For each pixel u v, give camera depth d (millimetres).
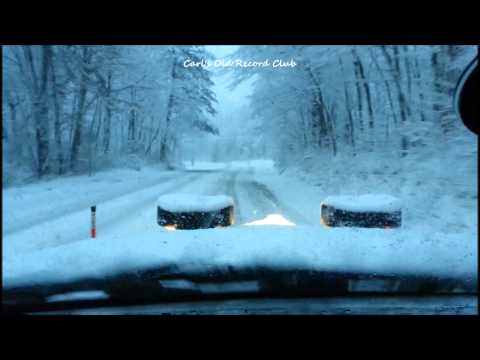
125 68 22625
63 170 20469
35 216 8906
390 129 15062
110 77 22312
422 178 9602
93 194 13445
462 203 7957
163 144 37812
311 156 21750
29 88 18219
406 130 11398
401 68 12797
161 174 26328
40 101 18203
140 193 13812
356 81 15242
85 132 22562
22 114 18906
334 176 15695
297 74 17578
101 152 25406
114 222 8125
